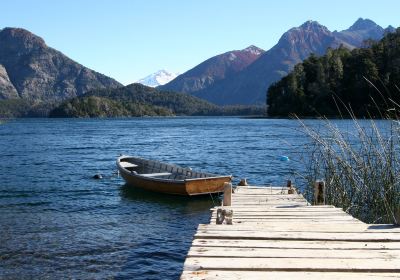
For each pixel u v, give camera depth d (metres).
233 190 13.31
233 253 5.50
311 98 103.38
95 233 13.02
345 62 105.81
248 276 4.66
